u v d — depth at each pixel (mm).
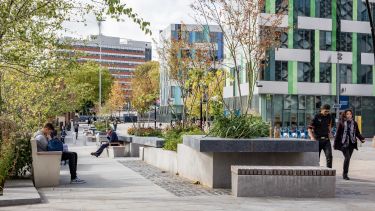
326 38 55844
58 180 12156
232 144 10727
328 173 9797
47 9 13797
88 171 16391
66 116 80062
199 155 12391
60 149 12414
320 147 13453
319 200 9445
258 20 36094
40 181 11984
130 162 21234
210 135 12094
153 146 20562
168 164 16312
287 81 54125
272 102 53562
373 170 15836
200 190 10945
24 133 12984
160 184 12273
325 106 13367
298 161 11422
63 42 17109
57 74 15961
